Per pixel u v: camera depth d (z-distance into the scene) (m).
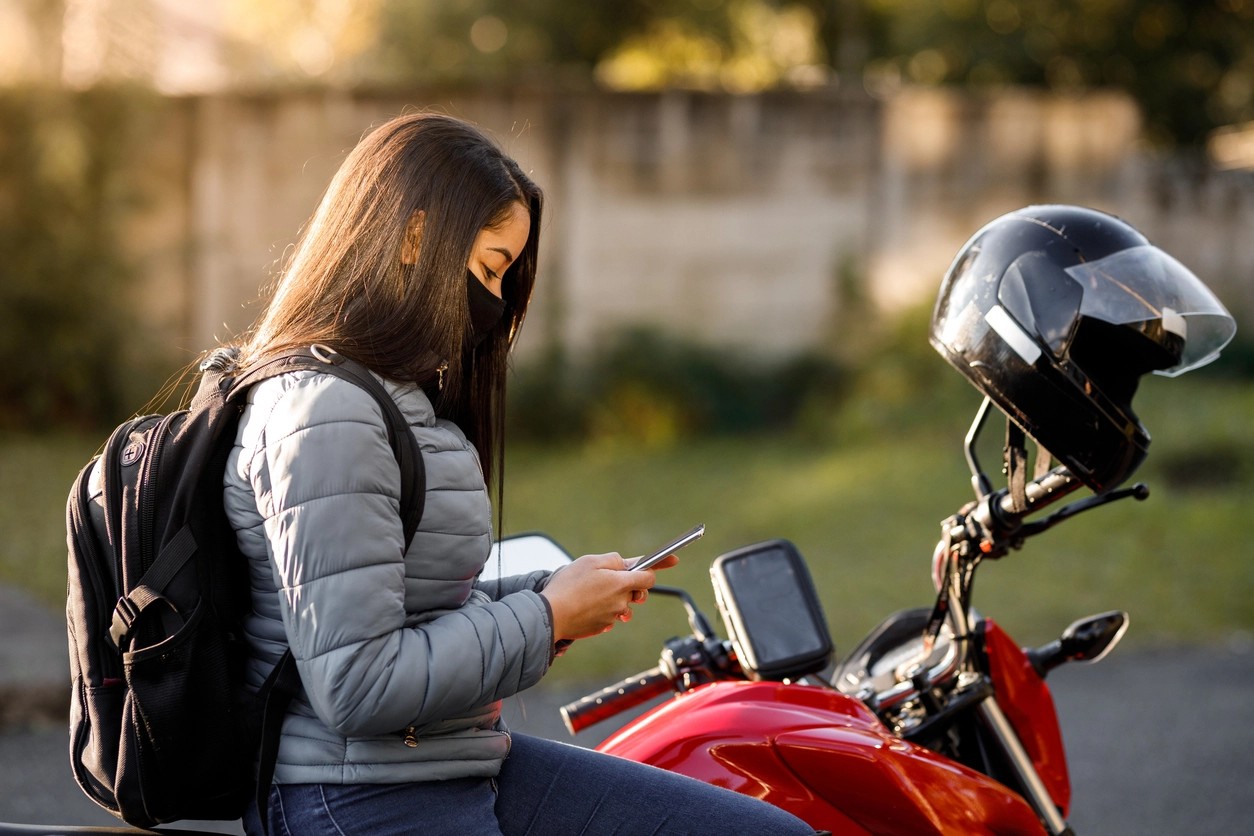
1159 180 19.16
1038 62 24.05
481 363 2.89
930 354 16.81
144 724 2.32
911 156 18.12
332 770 2.37
